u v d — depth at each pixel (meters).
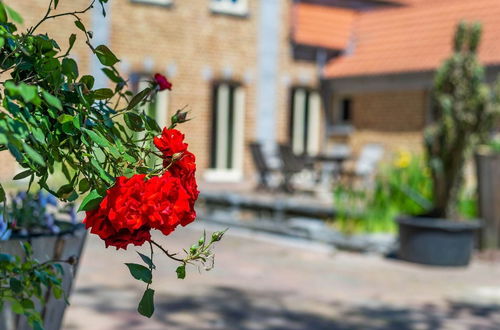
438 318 6.85
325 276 8.70
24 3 15.28
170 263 9.07
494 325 6.66
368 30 21.34
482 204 10.20
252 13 19.59
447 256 9.35
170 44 18.22
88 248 9.87
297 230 11.36
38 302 3.47
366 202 11.84
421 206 11.42
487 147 10.89
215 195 13.97
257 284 8.09
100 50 2.19
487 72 16.94
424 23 19.97
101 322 6.12
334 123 20.88
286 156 16.05
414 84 18.55
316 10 21.19
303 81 20.56
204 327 6.16
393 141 19.12
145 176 1.99
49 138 2.05
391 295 7.79
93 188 2.08
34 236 3.46
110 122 2.21
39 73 2.09
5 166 11.78
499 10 18.66
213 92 19.12
